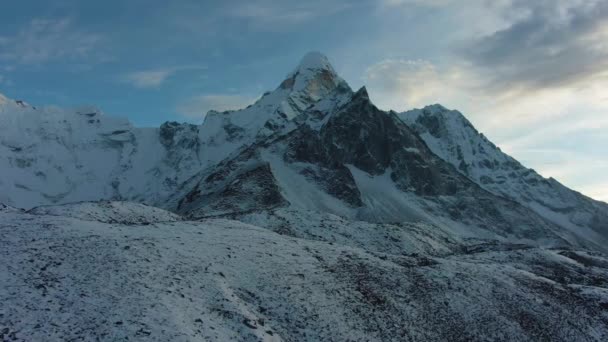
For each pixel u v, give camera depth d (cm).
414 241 7631
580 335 4241
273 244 4825
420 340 3712
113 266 3525
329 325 3534
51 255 3597
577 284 5750
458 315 4150
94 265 3512
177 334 2808
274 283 3912
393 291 4316
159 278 3484
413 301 4231
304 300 3766
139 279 3403
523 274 5347
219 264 4009
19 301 2911
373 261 4912
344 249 5203
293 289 3884
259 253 4447
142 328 2809
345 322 3631
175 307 3120
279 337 3216
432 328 3906
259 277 3959
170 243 4234
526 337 4028
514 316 4288
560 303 4734
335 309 3759
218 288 3553
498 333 4012
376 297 4116
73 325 2766
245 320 3192
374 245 7125
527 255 7206
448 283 4644
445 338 3828
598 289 5309
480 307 4312
